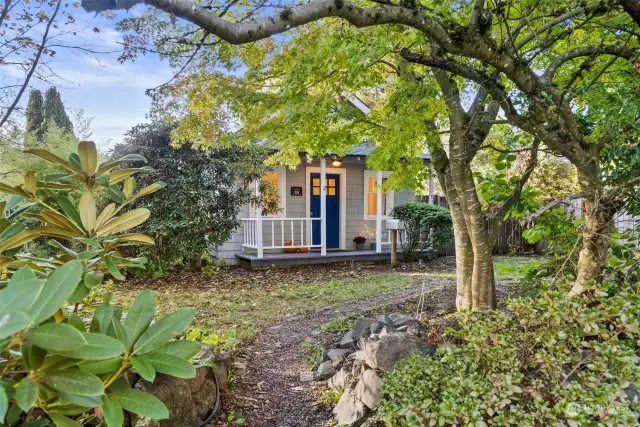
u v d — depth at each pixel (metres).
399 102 3.14
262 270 8.94
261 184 8.80
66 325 0.71
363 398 2.63
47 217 1.21
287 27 1.73
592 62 3.07
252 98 3.63
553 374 1.89
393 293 6.53
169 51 3.06
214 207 8.23
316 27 2.80
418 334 3.29
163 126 7.77
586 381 1.79
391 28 2.31
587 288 2.20
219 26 1.57
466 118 3.38
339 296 6.46
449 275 8.25
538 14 2.87
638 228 2.77
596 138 2.89
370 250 10.62
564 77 3.65
